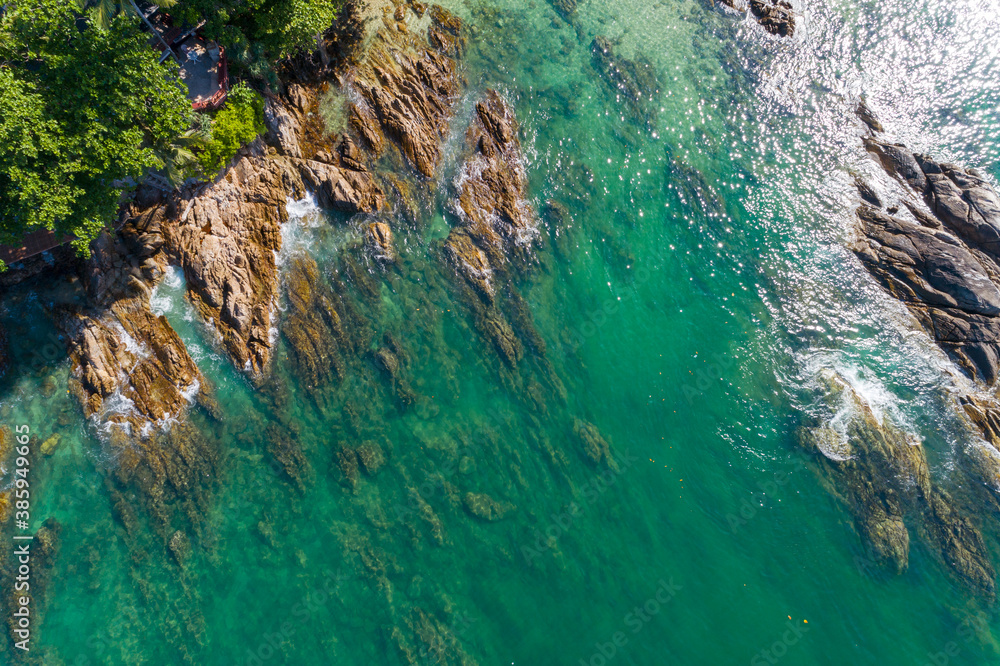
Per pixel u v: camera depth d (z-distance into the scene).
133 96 21.14
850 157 35.88
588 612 26.78
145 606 25.39
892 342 31.33
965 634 26.31
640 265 33.31
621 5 39.47
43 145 19.03
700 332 32.03
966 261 31.58
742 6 40.03
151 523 26.27
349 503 27.75
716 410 30.36
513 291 31.94
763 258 33.44
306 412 28.72
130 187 25.67
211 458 27.31
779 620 26.70
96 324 26.94
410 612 26.28
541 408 30.25
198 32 27.88
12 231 20.39
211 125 26.66
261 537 26.81
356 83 32.34
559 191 33.91
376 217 31.42
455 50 35.34
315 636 25.73
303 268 29.83
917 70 38.16
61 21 19.78
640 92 36.81
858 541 27.81
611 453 29.64
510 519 28.22
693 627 26.55
